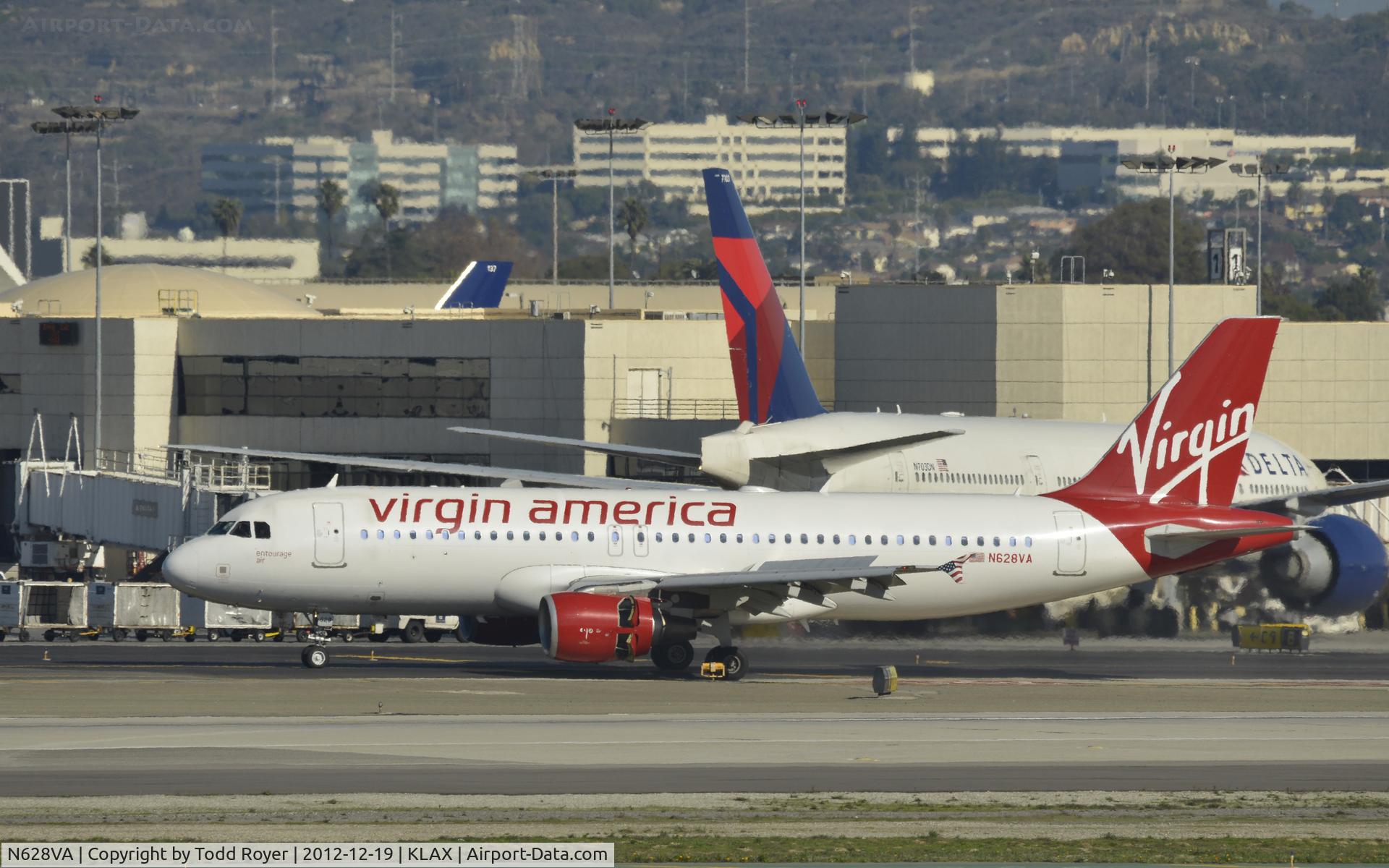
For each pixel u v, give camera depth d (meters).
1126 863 128.25
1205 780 159.75
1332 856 131.75
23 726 176.12
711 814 140.38
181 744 166.88
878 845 131.50
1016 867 126.62
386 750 165.25
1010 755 170.75
